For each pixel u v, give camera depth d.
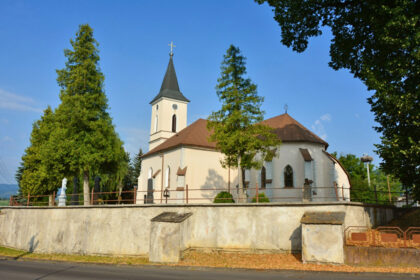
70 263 18.20
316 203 17.34
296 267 14.20
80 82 29.84
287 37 20.55
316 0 18.78
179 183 33.78
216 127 23.92
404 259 13.31
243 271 14.10
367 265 13.88
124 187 65.00
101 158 28.97
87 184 29.64
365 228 17.98
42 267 16.47
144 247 20.05
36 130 45.22
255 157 32.41
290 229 17.53
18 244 26.47
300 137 30.11
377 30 15.83
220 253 18.38
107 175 46.06
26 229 26.05
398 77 15.55
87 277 12.98
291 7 19.17
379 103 16.70
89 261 18.88
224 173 36.88
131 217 20.84
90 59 30.81
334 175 30.12
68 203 35.31
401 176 16.34
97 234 21.70
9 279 12.74
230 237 18.50
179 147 35.94
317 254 14.68
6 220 28.89
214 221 18.98
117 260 18.91
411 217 19.97
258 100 23.80
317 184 29.47
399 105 15.12
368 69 16.34
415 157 15.01
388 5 15.80
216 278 12.23
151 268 15.56
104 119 30.92
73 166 28.41
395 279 11.18
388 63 15.55
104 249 21.22
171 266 15.87
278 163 30.36
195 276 12.84
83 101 29.48
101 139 29.77
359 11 17.91
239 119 23.39
